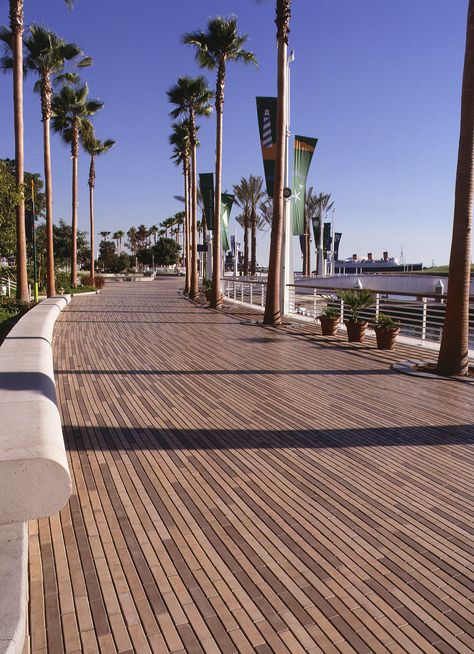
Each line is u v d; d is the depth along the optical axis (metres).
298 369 9.34
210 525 3.73
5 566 2.66
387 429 5.93
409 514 3.93
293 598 2.93
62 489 3.07
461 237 8.61
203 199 27.27
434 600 2.93
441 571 3.21
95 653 2.50
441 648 2.57
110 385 7.98
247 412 6.57
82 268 63.62
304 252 55.72
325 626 2.71
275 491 4.30
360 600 2.92
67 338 12.87
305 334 13.95
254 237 52.44
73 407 6.73
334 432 5.82
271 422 6.17
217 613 2.80
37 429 3.41
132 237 121.56
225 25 18.66
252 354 10.85
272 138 16.72
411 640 2.62
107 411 6.55
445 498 4.21
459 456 5.12
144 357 10.40
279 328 15.17
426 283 40.12
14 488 3.01
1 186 16.75
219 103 19.77
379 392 7.65
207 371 9.10
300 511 3.96
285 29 14.91
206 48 19.16
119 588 2.98
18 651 2.29
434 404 7.00
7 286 24.17
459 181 8.55
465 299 8.70
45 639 2.58
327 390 7.77
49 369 5.48
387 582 3.09
